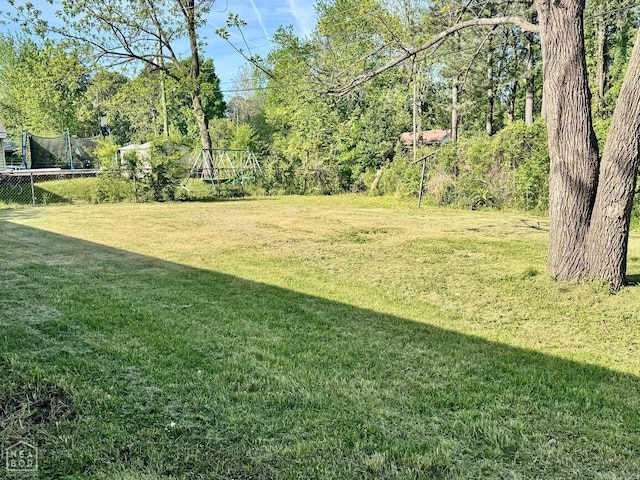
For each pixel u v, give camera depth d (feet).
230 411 7.86
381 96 70.64
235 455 6.64
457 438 7.17
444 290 16.24
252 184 60.29
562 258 16.69
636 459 6.68
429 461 6.53
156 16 63.31
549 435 7.29
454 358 10.37
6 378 8.84
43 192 49.26
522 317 13.37
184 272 18.62
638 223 32.09
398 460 6.57
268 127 117.50
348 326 12.47
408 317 13.32
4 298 14.52
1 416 7.52
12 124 101.91
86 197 49.08
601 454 6.80
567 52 15.66
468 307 14.34
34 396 8.20
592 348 11.09
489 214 38.68
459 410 8.04
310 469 6.35
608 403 8.36
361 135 61.82
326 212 40.01
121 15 60.08
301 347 10.86
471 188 43.32
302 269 19.40
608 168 15.34
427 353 10.64
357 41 48.39
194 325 12.23
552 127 16.37
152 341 10.99
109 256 21.65
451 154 45.98
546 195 38.93
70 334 11.41
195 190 56.44
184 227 31.07
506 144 41.55
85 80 76.59
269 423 7.50
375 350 10.77
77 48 59.77
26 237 26.66
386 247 24.35
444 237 27.27
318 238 27.09
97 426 7.29
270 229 30.35
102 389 8.52
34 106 95.30
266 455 6.64
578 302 14.55
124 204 47.14
